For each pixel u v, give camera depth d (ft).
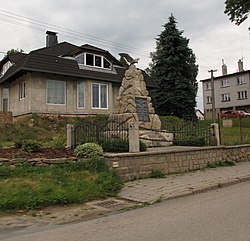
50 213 19.76
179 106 95.61
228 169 35.86
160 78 98.48
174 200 22.49
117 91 88.07
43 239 14.89
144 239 14.16
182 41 99.25
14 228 16.94
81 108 79.71
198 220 16.83
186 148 36.19
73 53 81.87
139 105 44.16
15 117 78.18
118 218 18.21
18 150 33.96
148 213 18.99
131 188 25.99
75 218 18.66
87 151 30.25
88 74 79.82
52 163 28.66
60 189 23.12
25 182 24.29
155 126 45.06
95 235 15.17
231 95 169.17
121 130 34.01
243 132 60.54
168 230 15.30
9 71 82.23
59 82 76.95
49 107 74.28
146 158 30.58
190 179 29.48
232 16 82.79
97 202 22.31
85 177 26.58
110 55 88.89
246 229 14.90
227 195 23.52
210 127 42.70
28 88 72.28
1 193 21.66
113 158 28.22
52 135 54.70
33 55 73.26
